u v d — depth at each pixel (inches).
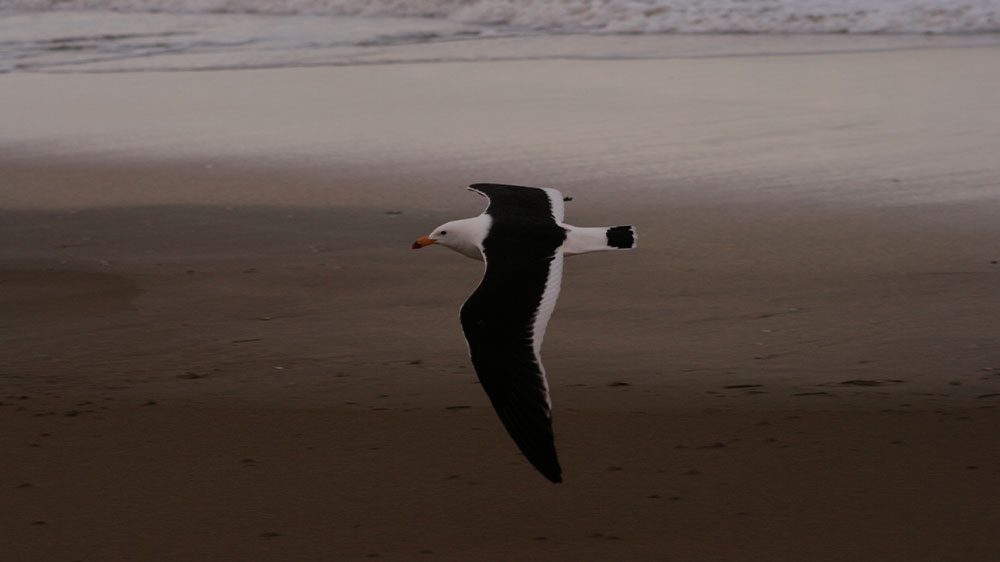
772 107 935.0
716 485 326.3
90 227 641.0
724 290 524.7
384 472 338.3
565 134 855.1
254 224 644.7
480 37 1306.6
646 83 1038.4
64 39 1305.4
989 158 768.9
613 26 1359.5
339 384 414.0
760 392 399.5
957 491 319.6
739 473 333.7
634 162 775.1
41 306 510.9
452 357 443.8
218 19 1441.9
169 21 1427.2
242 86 1046.4
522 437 264.2
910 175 732.7
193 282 544.1
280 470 340.2
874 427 364.8
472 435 363.6
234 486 330.3
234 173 761.6
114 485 331.6
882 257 571.8
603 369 427.8
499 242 318.7
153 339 468.1
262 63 1160.2
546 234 319.6
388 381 416.8
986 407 379.9
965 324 472.4
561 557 288.5
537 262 306.8
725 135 845.8
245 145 837.2
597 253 584.7
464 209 674.2
